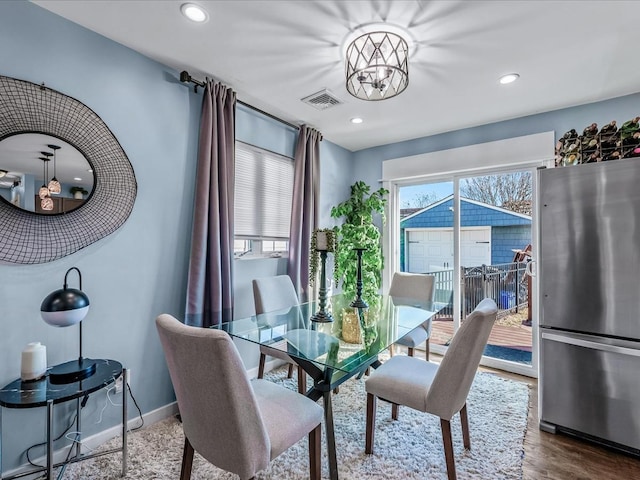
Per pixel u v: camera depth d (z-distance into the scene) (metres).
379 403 2.33
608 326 1.79
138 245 1.99
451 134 3.29
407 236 3.72
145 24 1.71
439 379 1.47
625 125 1.88
